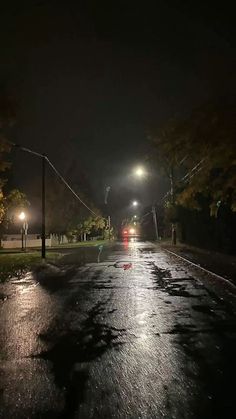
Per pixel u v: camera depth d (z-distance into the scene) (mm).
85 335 8031
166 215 44344
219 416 4527
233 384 5406
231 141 14086
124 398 5039
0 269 21203
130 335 7977
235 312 9961
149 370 6000
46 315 9961
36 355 6805
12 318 9680
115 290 13836
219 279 15961
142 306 10891
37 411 4711
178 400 4949
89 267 22594
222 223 27547
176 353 6773
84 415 4594
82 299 12133
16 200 26156
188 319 9258
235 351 6820
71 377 5770
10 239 56969
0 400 5031
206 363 6250
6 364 6367
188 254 29797
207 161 15484
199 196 31719
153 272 19375
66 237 66188
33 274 19328
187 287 14219
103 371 5988
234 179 15898
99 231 89688
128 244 56188
